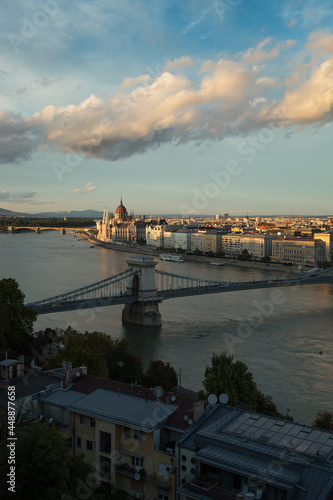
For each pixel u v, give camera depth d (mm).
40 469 46406
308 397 107312
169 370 101750
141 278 194500
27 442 48188
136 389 63281
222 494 45938
